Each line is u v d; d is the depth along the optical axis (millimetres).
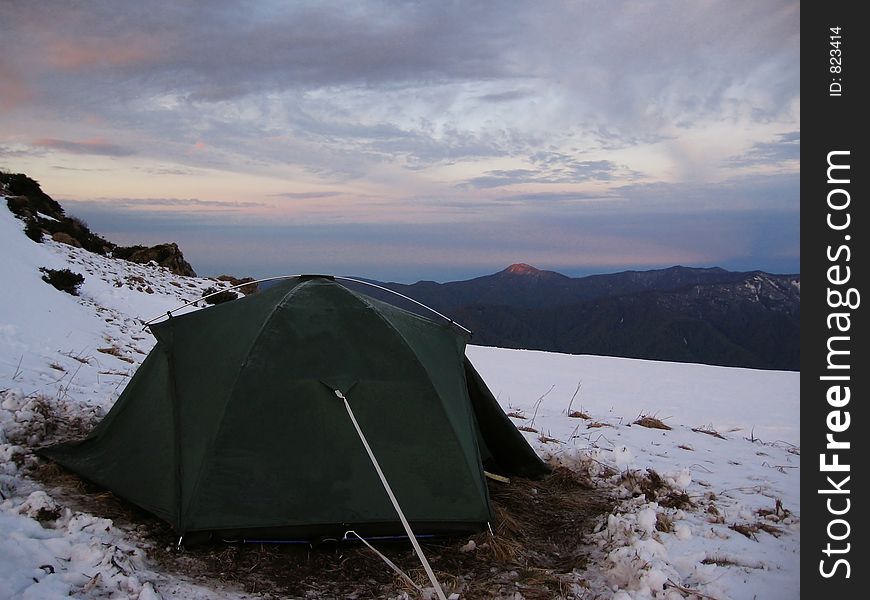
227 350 5031
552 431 8820
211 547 4383
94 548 3840
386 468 4695
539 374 17656
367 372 4977
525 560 4625
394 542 4719
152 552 4215
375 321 5254
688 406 13773
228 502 4383
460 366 5691
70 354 10266
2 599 3213
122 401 5477
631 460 6832
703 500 6000
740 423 12016
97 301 18906
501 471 6367
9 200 27562
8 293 13219
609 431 9195
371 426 4805
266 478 4500
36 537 4027
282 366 4848
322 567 4355
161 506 4582
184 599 3691
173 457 4715
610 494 6023
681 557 4531
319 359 4938
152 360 5461
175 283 30438
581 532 5133
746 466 7797
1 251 17078
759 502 6156
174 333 5410
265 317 5074
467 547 4699
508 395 13641
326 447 4664
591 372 18547
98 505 4797
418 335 5535
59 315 13828
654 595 3969
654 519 5008
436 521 4641
